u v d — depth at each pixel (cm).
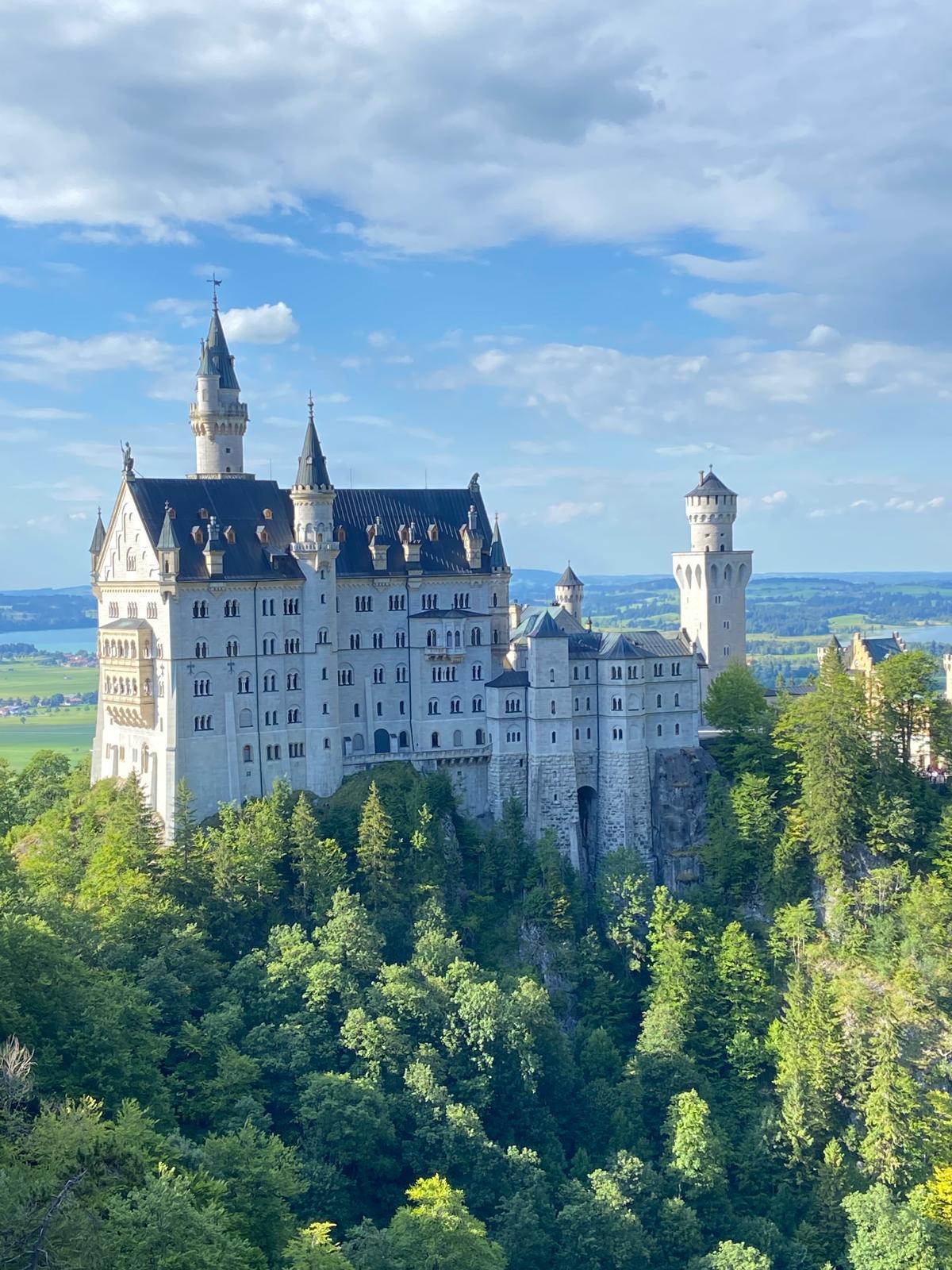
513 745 18575
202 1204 8919
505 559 19788
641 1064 15162
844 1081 14738
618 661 18612
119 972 12594
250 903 15575
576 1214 12681
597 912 17975
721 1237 13425
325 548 17675
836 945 16575
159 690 16975
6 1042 9650
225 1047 12638
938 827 17400
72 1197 7162
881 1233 12594
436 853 17038
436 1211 10781
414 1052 13875
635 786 18750
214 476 18662
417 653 18588
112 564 18000
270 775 17512
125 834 15450
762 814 17950
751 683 19838
